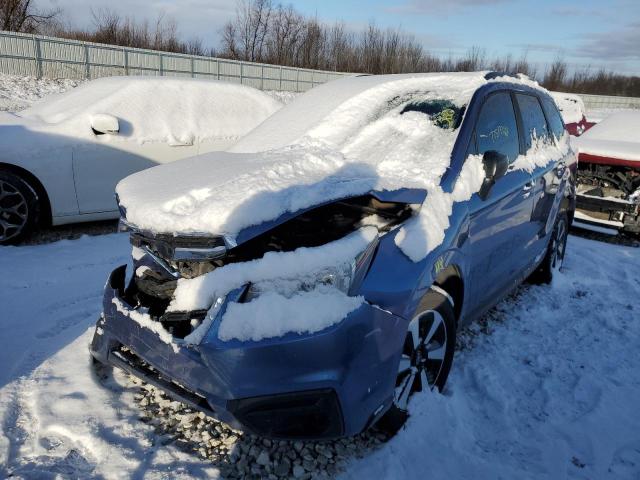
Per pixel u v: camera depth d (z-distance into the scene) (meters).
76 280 4.05
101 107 5.30
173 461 2.16
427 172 2.60
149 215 2.12
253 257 2.08
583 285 4.81
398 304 2.15
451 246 2.46
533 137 3.82
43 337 3.12
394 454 2.28
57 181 4.93
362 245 2.12
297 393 1.91
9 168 4.71
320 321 1.93
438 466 2.26
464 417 2.65
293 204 2.07
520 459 2.39
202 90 6.03
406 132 2.92
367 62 46.34
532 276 4.71
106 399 2.53
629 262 5.58
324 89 3.72
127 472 2.08
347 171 2.45
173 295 2.14
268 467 2.16
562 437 2.57
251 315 1.89
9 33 21.09
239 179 2.23
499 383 3.01
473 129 2.91
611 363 3.36
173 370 2.03
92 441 2.23
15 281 3.94
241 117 6.20
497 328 3.74
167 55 27.17
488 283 3.13
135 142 5.34
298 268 1.96
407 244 2.26
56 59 22.88
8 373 2.69
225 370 1.88
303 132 3.14
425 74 3.43
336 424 1.98
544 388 2.99
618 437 2.61
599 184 6.37
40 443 2.22
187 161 2.85
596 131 7.49
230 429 2.38
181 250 2.01
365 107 3.20
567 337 3.70
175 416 2.45
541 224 3.97
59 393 2.54
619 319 4.08
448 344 2.66
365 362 2.03
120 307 2.28
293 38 44.34
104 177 5.21
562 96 11.58
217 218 1.97
